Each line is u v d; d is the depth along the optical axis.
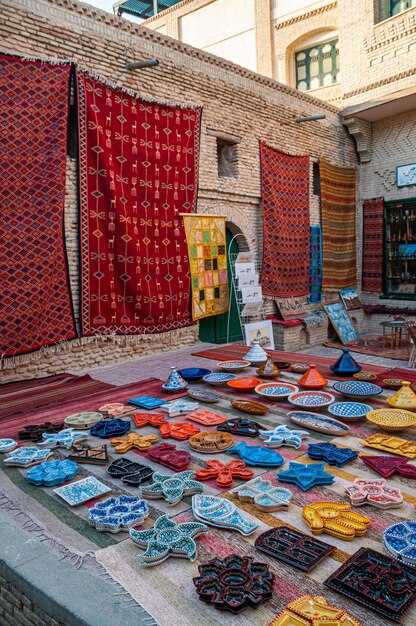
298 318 10.78
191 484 2.97
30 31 6.04
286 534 2.42
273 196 9.94
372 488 2.87
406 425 3.68
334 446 3.50
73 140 6.58
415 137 11.74
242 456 3.40
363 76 11.52
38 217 6.04
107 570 2.18
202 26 16.00
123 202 7.02
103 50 6.82
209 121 8.52
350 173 12.52
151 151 7.41
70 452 3.69
